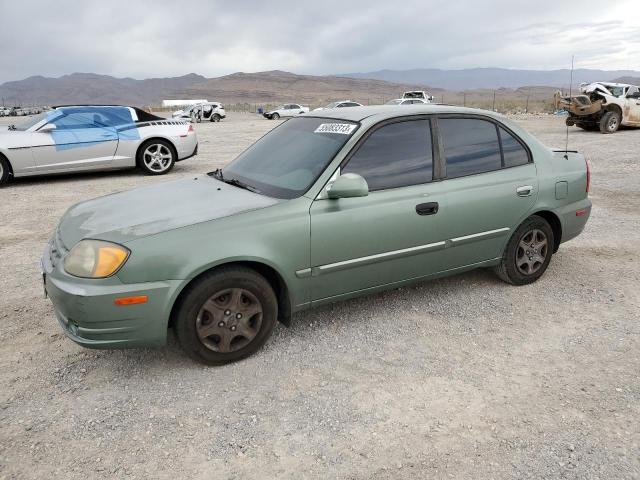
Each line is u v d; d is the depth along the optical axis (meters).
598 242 6.07
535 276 4.76
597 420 2.85
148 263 3.02
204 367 3.42
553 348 3.65
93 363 3.50
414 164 3.91
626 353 3.57
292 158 3.90
